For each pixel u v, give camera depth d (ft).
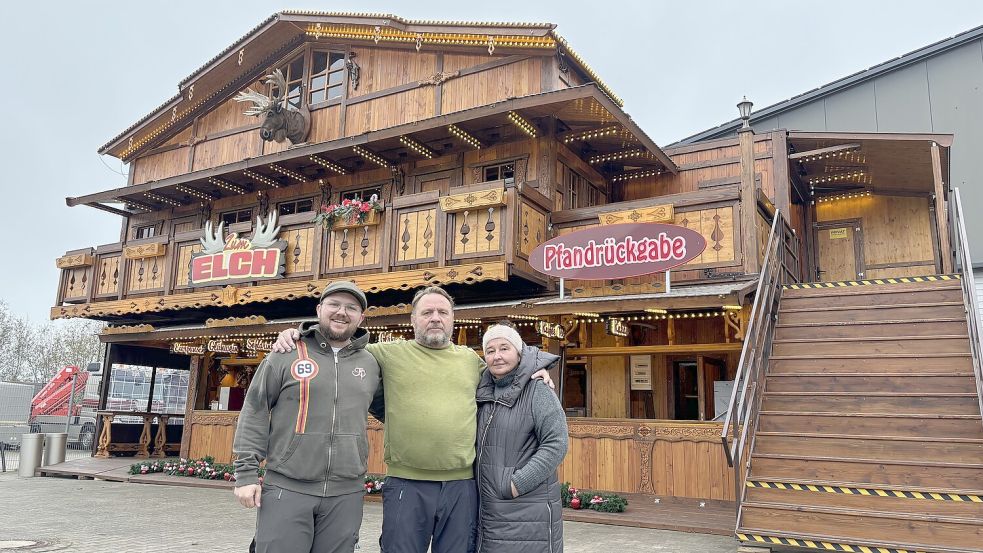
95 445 57.16
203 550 24.17
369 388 12.75
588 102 37.50
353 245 42.47
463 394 13.05
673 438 33.91
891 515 21.20
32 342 159.53
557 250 35.09
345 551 12.25
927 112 55.21
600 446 35.76
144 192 55.93
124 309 51.29
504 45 43.27
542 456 12.35
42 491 41.11
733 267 33.78
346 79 51.11
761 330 28.78
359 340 12.99
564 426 12.85
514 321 39.63
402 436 12.68
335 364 12.55
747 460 24.79
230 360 58.18
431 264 39.24
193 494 40.06
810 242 51.24
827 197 51.26
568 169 44.11
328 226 43.11
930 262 47.29
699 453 33.17
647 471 34.22
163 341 56.85
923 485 22.25
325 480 12.01
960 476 21.90
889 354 27.50
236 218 56.24
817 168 47.06
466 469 12.94
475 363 13.75
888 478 22.75
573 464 36.22
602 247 33.96
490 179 44.01
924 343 27.78
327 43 52.75
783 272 36.58
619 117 38.50
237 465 11.58
